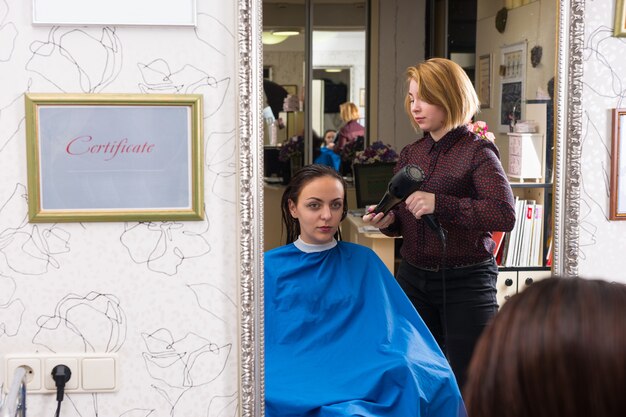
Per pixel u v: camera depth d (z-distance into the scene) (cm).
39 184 159
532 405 62
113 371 164
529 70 216
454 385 193
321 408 184
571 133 182
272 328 198
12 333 162
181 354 166
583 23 179
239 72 158
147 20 158
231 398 167
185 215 162
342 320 201
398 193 224
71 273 162
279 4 256
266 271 201
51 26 158
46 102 158
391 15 274
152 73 160
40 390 163
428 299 235
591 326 62
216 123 162
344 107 262
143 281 164
